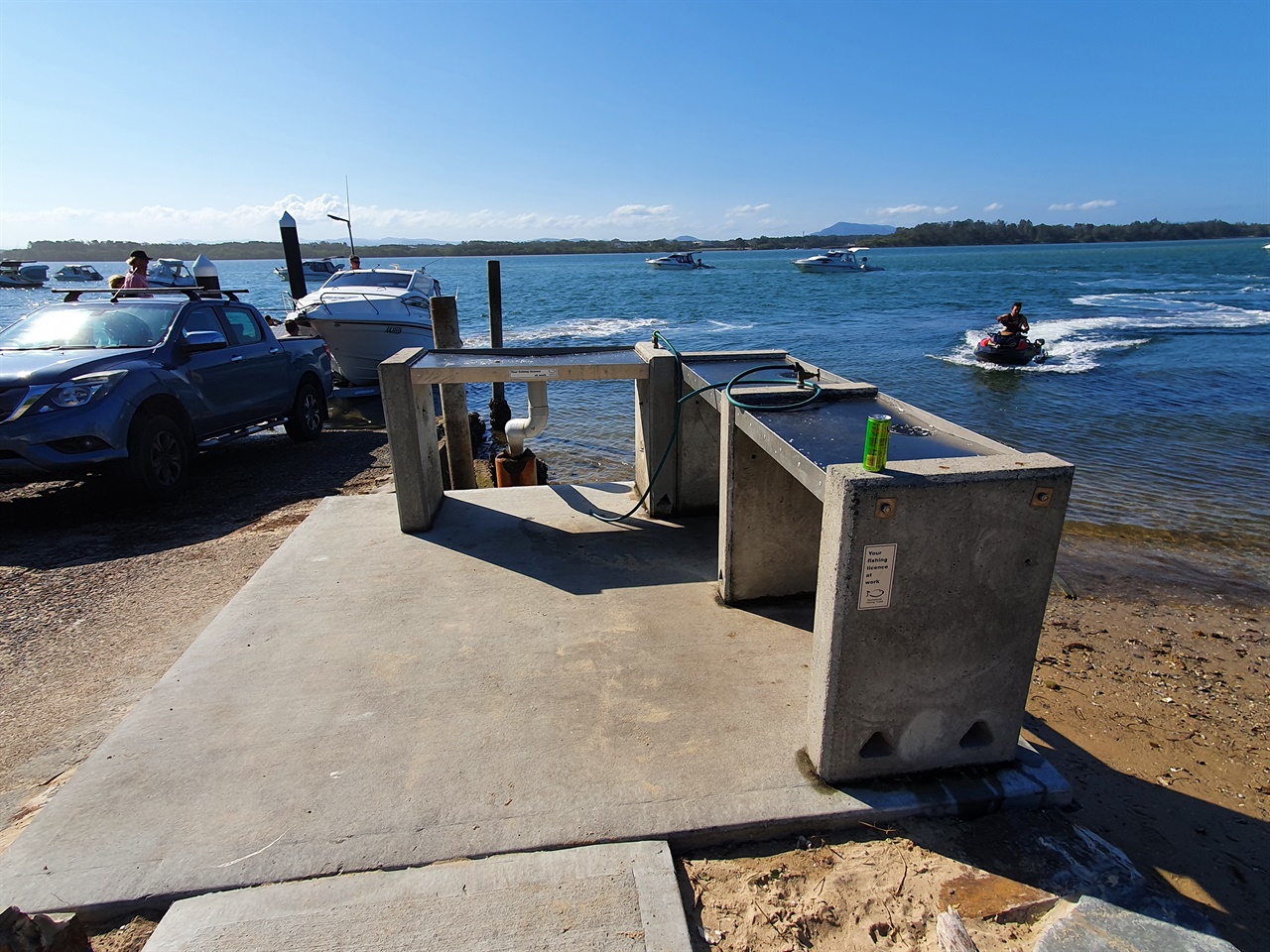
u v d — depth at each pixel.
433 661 3.27
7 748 2.97
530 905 2.02
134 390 6.15
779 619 3.65
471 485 7.82
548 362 4.89
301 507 6.43
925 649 2.38
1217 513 7.57
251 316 8.46
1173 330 23.81
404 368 4.56
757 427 3.17
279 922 1.97
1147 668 4.33
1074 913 2.05
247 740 2.73
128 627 4.05
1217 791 3.09
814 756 2.54
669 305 37.00
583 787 2.46
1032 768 2.58
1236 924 2.33
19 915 1.76
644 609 3.76
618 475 9.52
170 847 2.23
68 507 6.42
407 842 2.24
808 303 37.44
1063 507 2.29
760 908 2.09
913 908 2.09
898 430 3.01
